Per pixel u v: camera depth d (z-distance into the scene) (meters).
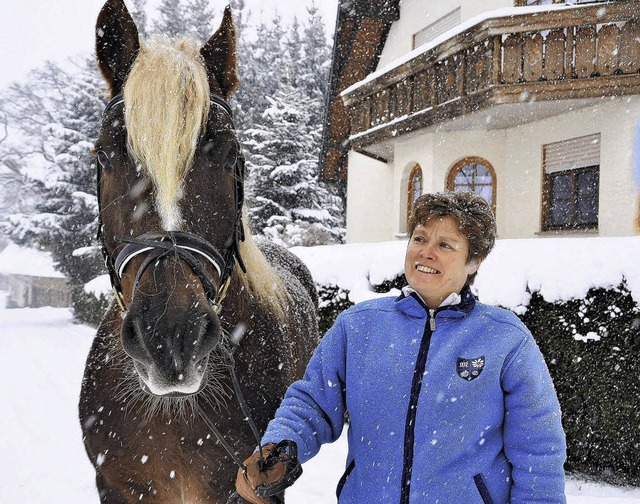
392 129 10.08
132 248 1.58
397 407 1.51
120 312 1.96
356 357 1.62
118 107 1.74
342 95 11.95
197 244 1.61
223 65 2.04
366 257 5.57
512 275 4.23
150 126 1.57
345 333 1.68
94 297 16.28
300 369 2.54
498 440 1.53
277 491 1.38
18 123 35.41
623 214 7.45
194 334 1.47
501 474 1.51
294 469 1.42
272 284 2.33
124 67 1.90
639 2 6.93
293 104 22.39
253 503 1.48
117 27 1.90
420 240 1.64
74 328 16.39
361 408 1.56
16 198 34.88
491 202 9.70
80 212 21.92
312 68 33.44
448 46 8.41
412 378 1.52
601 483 3.85
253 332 2.06
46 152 29.98
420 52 9.15
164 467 1.94
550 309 4.11
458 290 1.62
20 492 4.11
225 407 1.91
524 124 9.16
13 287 39.09
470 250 1.62
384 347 1.59
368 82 10.77
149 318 1.46
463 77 8.32
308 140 22.02
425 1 11.51
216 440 1.92
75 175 22.50
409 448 1.48
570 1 8.41
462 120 8.89
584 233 8.09
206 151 1.71
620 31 7.18
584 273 3.98
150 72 1.63
